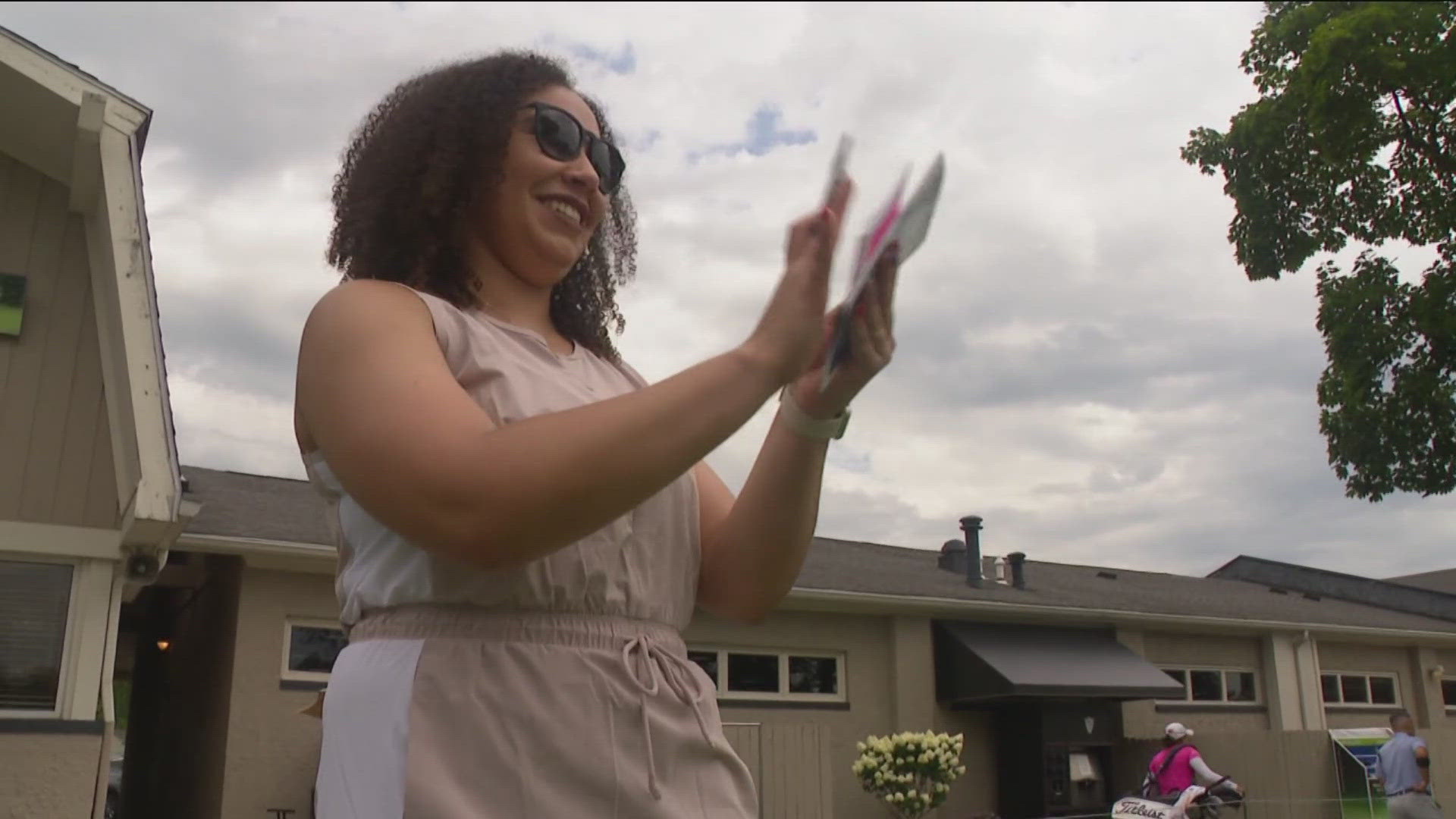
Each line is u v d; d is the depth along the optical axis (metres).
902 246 0.97
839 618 12.33
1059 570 19.28
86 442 7.09
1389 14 10.69
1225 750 13.34
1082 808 12.71
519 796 0.88
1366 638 16.97
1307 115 11.43
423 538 0.75
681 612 1.11
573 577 0.95
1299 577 23.38
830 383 1.09
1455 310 11.07
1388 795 11.34
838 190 0.87
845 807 11.76
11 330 7.07
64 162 7.41
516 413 0.96
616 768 0.92
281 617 8.80
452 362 0.97
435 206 1.14
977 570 14.86
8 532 6.67
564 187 1.17
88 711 6.59
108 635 6.82
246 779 8.41
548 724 0.91
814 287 0.84
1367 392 11.58
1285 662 15.94
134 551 6.96
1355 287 11.63
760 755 9.83
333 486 1.03
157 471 6.36
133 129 7.00
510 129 1.16
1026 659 12.70
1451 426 11.19
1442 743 13.70
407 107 1.20
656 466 0.74
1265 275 12.14
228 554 8.80
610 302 1.52
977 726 12.91
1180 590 18.62
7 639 6.57
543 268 1.18
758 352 0.81
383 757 0.90
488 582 0.92
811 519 1.18
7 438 6.90
